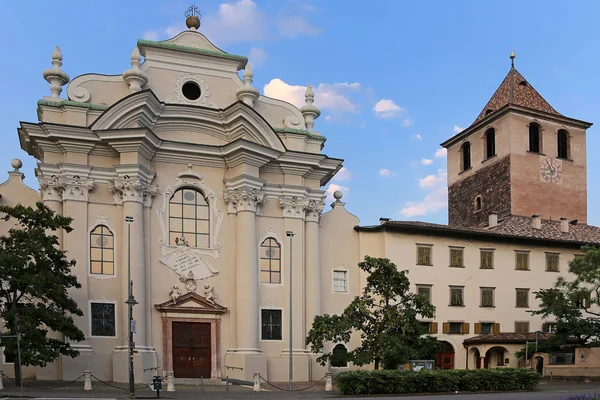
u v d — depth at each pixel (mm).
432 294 48281
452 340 48406
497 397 29156
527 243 52344
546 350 46938
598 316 53000
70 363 37062
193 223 42562
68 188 39219
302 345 43250
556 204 64875
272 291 43250
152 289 40375
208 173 43312
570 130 67312
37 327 31547
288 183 45062
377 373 31562
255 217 43062
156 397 29016
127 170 39875
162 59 43438
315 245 45125
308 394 32062
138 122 40656
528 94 68250
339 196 47656
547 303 47156
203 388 35688
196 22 45688
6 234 39594
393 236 47750
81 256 38719
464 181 70125
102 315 38719
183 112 42719
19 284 31656
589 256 44875
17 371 32344
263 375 40844
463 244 50125
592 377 42375
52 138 39375
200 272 41688
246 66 45000
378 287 37188
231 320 41906
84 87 41281
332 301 45812
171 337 40188
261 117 43219
